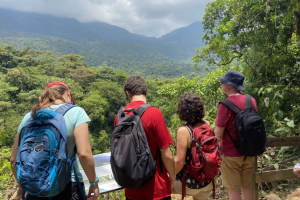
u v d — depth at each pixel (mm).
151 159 1253
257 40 4613
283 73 3930
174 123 6055
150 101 57906
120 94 52938
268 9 4305
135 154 1222
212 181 1766
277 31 4426
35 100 41500
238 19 5777
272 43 4465
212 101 6113
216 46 11070
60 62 69875
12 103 39688
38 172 1048
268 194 2553
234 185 1879
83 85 59625
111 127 51250
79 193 1256
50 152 1077
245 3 5629
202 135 1594
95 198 1294
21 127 1279
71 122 1202
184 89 6332
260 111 4242
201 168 1593
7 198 2139
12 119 33125
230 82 1936
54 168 1071
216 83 5852
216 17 12844
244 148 1731
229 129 1840
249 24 5477
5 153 16531
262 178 2045
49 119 1149
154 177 1352
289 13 3717
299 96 3510
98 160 2018
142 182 1253
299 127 2936
